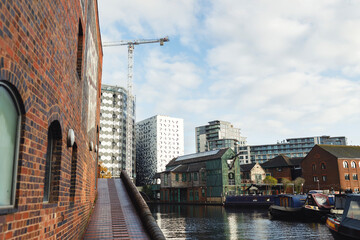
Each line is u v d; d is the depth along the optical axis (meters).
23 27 3.56
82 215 10.20
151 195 85.81
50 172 5.58
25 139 3.76
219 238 24.12
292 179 78.94
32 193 4.05
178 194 76.50
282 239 23.23
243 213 44.88
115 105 115.69
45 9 4.40
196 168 73.12
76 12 7.08
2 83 3.16
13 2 3.25
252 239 23.55
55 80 5.04
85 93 9.99
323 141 158.38
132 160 126.94
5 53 3.07
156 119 160.12
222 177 66.31
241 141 177.12
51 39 4.73
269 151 159.00
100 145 109.44
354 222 14.54
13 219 3.45
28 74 3.76
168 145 160.50
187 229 28.84
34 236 4.14
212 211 49.19
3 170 3.37
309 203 35.94
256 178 73.62
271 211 39.22
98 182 28.61
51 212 5.01
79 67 8.45
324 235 24.59
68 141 6.23
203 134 170.12
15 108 3.60
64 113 5.80
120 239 10.74
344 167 61.81
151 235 10.98
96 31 14.37
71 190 7.89
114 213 16.03
